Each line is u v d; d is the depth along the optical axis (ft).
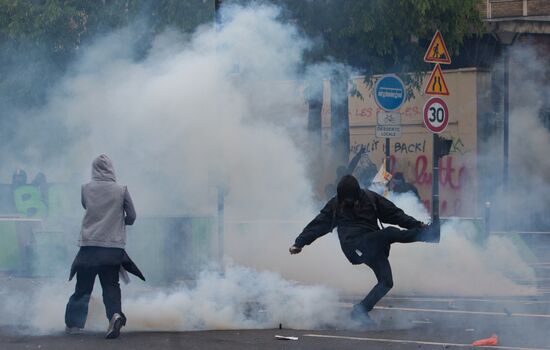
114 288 52.80
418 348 49.08
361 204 56.24
